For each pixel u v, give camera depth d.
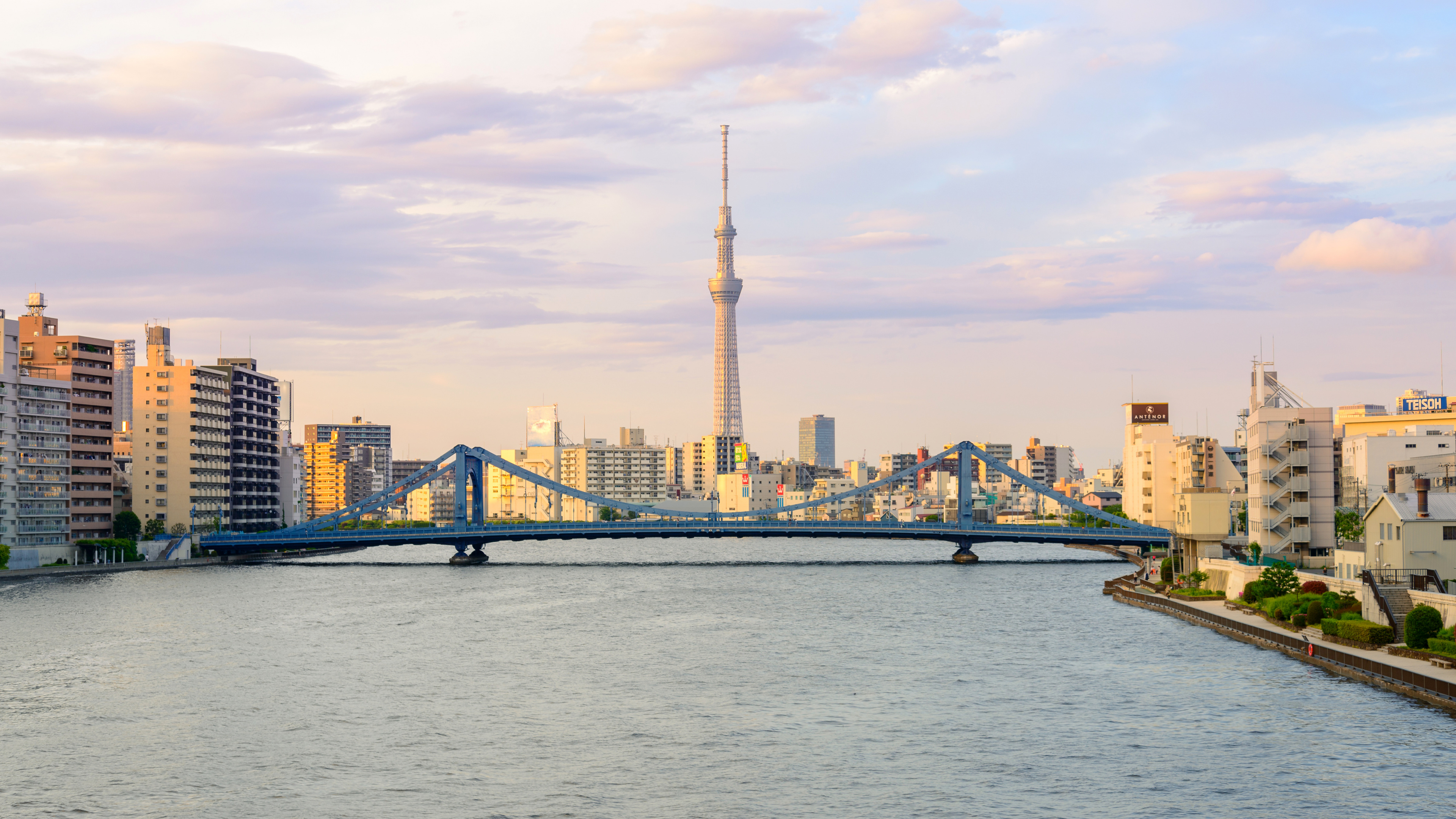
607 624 178.50
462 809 84.38
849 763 94.69
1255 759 92.88
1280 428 195.25
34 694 122.50
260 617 188.62
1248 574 178.00
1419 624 118.31
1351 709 106.31
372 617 189.00
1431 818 79.62
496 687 125.62
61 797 87.19
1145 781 88.62
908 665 137.88
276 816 83.12
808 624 178.75
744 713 112.25
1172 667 131.62
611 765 94.69
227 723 109.12
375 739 103.00
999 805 83.94
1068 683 124.75
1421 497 135.62
